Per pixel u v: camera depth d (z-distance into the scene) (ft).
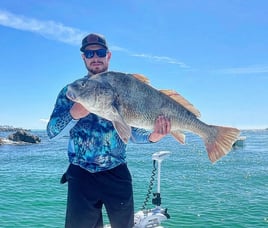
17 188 64.59
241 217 42.86
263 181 72.43
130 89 11.68
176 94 12.51
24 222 40.27
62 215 43.50
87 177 13.07
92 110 11.44
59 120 12.25
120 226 13.52
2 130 540.11
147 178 75.36
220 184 68.49
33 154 147.33
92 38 12.79
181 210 46.14
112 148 13.14
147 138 13.19
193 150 168.45
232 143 13.03
